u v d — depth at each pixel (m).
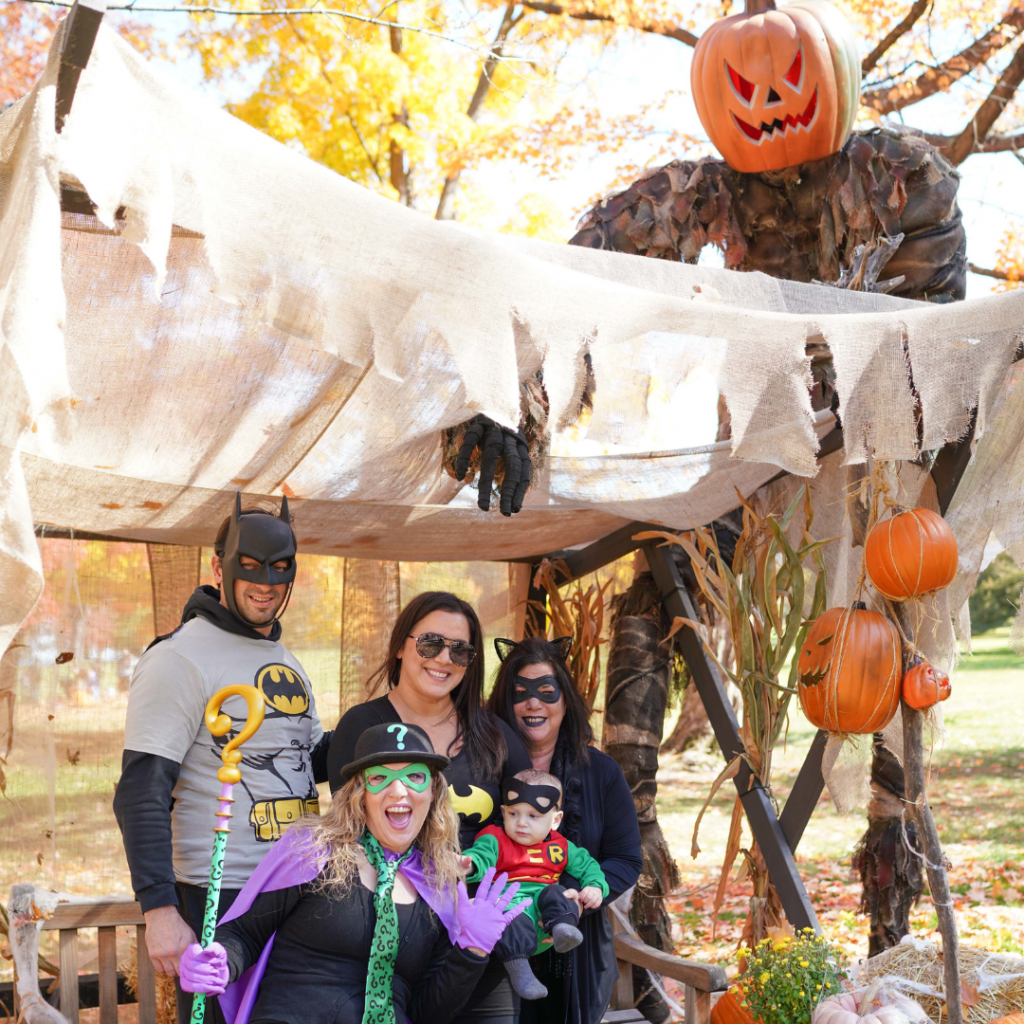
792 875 4.16
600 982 3.14
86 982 4.08
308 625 5.36
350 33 9.54
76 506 3.68
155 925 2.50
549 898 2.92
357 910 2.49
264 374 3.37
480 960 2.56
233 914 2.48
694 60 5.34
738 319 2.88
